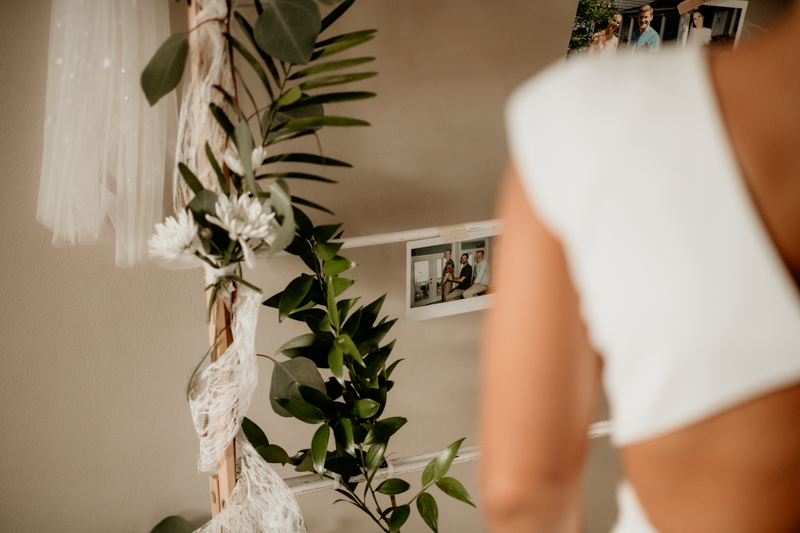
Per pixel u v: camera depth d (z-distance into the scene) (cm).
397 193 138
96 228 107
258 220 89
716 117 28
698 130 28
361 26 123
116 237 110
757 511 32
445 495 169
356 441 122
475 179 144
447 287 148
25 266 117
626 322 30
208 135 92
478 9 130
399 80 129
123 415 133
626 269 29
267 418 145
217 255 93
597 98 29
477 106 138
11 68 106
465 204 146
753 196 27
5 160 110
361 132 130
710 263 28
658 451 33
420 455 162
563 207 30
